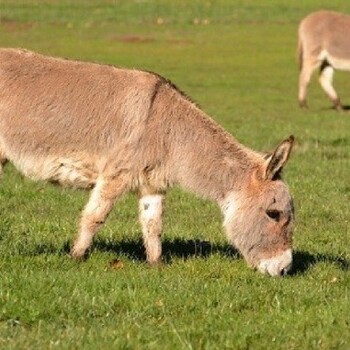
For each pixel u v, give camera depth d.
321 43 99.19
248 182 31.50
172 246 35.84
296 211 45.94
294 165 59.59
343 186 52.97
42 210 43.75
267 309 27.08
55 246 33.97
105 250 33.94
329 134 76.06
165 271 31.27
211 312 26.11
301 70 100.25
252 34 155.12
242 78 118.50
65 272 29.55
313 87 116.56
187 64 127.44
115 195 31.44
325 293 29.06
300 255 35.47
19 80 31.92
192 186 31.83
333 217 45.16
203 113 32.00
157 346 23.05
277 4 183.50
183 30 156.75
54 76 31.97
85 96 31.58
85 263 31.55
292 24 164.75
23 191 47.56
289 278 31.06
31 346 22.59
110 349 22.69
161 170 31.61
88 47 136.75
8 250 32.19
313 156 64.31
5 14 161.75
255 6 181.25
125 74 31.89
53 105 31.64
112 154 31.30
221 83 113.56
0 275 28.23
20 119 31.81
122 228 38.78
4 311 25.03
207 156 31.58
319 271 32.75
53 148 31.83
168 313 26.00
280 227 31.06
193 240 36.78
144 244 32.81
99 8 172.62
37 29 151.12
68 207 44.62
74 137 31.58
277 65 129.88
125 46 139.75
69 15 164.50
